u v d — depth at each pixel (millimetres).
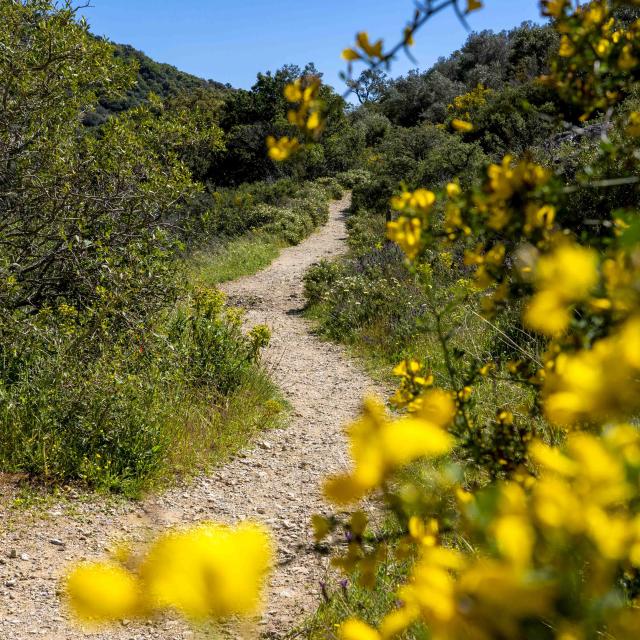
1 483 4387
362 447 457
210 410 6035
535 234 912
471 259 996
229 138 33094
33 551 3775
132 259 5941
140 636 3061
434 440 458
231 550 406
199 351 6816
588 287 551
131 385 5082
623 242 571
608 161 1046
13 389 4965
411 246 1038
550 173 935
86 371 5031
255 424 6102
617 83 1064
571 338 872
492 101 17969
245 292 14211
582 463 461
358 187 25906
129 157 6262
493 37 44719
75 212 6148
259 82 36156
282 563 3678
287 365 8672
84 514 4195
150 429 4934
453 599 454
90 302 6188
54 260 6156
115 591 393
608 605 449
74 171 6004
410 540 634
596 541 453
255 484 4941
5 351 5293
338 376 8016
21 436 4664
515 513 475
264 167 33281
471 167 15000
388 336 8773
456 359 1262
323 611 2873
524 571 445
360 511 814
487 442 1135
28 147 6062
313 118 982
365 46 891
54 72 5984
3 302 5746
